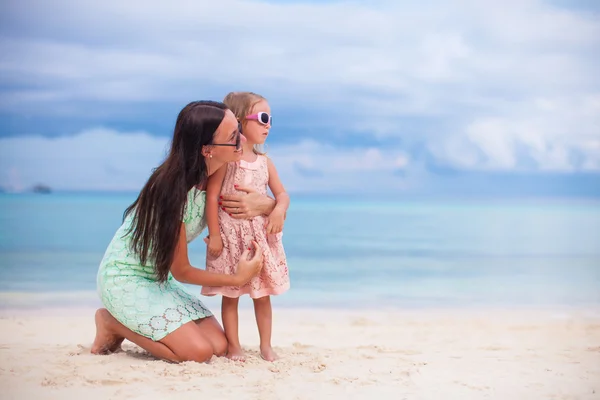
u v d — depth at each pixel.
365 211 21.92
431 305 7.11
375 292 7.91
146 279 3.62
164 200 3.42
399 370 3.45
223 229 3.66
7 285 7.94
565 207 24.41
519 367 3.59
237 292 3.64
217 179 3.63
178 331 3.45
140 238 3.52
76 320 5.72
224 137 3.44
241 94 3.80
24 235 13.34
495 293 7.79
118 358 3.52
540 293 7.84
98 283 3.62
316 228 15.39
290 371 3.38
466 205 25.70
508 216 19.95
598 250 11.92
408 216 19.58
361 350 4.20
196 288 7.66
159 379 3.11
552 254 11.45
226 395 2.88
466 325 5.83
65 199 26.30
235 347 3.70
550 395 2.98
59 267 9.44
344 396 2.90
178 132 3.45
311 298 7.54
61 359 3.47
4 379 3.06
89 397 2.81
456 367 3.58
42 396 2.81
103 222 16.23
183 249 3.53
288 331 5.48
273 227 3.69
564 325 5.80
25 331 5.04
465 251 11.77
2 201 24.36
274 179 3.93
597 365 3.67
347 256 11.15
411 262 10.52
